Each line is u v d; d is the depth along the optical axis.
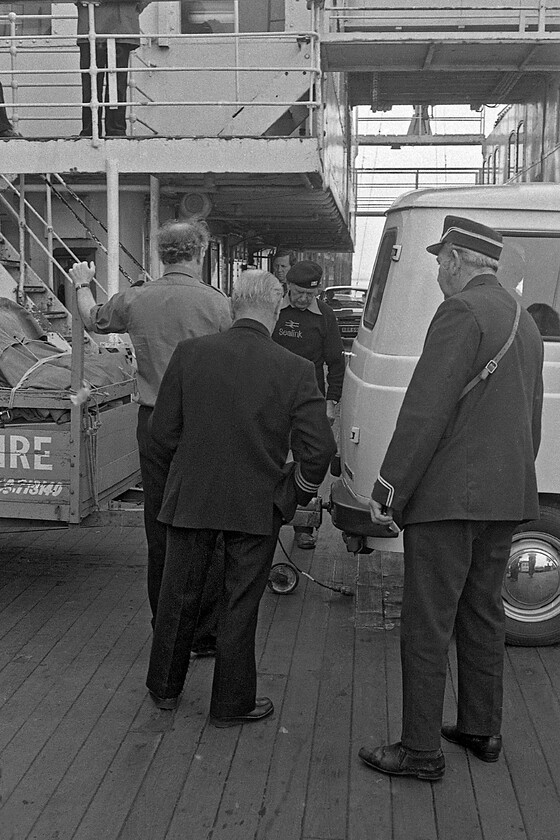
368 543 4.93
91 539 6.89
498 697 3.64
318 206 11.13
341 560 6.40
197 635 4.61
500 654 3.62
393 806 3.33
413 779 3.51
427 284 4.59
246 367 3.77
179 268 4.39
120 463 5.45
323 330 6.18
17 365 5.05
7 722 3.95
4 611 5.33
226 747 3.74
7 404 4.80
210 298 4.34
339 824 3.22
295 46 9.93
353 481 4.85
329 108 10.34
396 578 6.02
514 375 3.42
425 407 3.28
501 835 3.16
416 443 3.28
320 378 6.23
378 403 4.66
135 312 4.32
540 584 4.75
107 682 4.36
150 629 5.06
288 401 3.77
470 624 3.61
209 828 3.19
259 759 3.65
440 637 3.44
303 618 5.25
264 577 3.88
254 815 3.27
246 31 10.04
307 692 4.27
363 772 3.56
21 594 5.64
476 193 4.63
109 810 3.29
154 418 3.93
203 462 3.77
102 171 8.45
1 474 4.86
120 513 4.96
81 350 4.79
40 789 3.42
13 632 5.00
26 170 8.52
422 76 13.17
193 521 3.78
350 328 16.55
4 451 4.84
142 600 5.54
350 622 5.20
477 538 3.51
